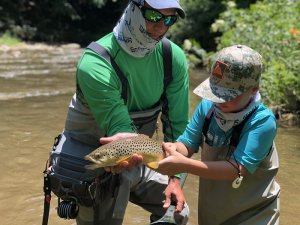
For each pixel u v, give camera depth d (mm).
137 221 2270
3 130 3695
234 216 1618
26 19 13891
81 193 1697
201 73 6992
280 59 4461
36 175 2805
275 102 4105
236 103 1478
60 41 13648
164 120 1877
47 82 6016
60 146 1801
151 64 1729
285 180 2725
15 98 4945
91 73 1650
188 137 1662
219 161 1489
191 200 2486
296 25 5121
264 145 1482
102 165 1509
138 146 1502
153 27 1617
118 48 1671
